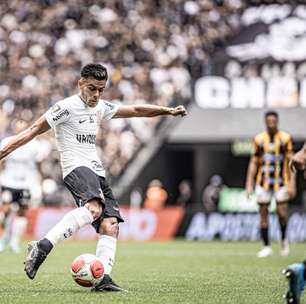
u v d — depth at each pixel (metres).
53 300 18.25
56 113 19.92
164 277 26.11
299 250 45.81
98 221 20.45
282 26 68.25
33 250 19.25
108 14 77.88
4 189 44.84
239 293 20.30
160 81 72.81
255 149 40.41
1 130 72.12
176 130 68.75
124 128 70.50
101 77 20.00
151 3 77.44
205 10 75.19
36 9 79.69
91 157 20.34
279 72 67.69
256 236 57.84
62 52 76.88
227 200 68.38
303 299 18.44
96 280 19.89
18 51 77.62
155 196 68.25
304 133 66.31
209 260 36.31
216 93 68.62
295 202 75.00
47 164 68.00
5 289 21.25
